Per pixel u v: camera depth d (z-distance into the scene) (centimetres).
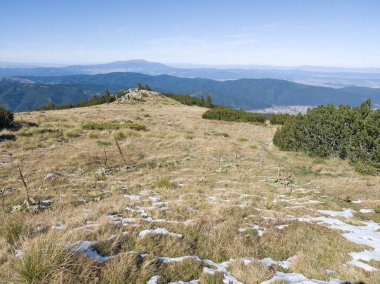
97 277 502
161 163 1988
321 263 691
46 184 1291
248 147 2931
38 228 738
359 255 748
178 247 681
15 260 528
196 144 2833
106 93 7662
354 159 2148
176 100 8581
